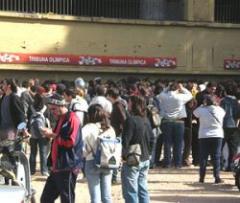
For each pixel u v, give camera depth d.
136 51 28.98
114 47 28.62
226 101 15.69
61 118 9.09
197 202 12.16
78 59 27.92
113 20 28.47
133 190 9.71
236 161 13.34
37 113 14.30
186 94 16.19
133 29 28.94
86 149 9.39
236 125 15.66
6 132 12.85
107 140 9.36
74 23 27.98
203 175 14.25
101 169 9.41
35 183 13.76
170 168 16.48
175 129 16.17
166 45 29.48
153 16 29.98
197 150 16.98
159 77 29.59
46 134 9.12
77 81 14.12
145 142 9.83
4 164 8.83
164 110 16.16
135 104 9.87
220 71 30.52
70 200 9.03
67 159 8.98
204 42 30.17
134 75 29.09
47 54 27.48
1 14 26.69
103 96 13.66
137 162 9.62
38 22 27.41
